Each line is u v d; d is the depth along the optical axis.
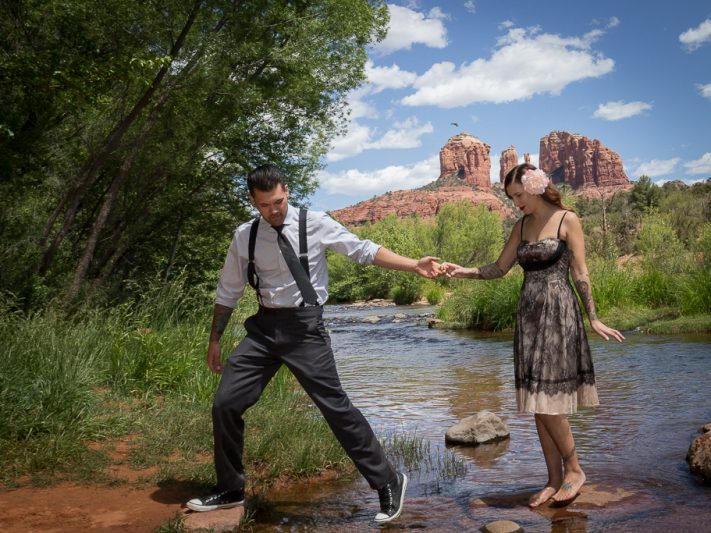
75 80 8.02
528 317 3.32
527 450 4.37
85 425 4.36
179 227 14.05
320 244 3.17
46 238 10.87
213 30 11.76
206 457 4.05
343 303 45.88
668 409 5.30
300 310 3.10
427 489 3.59
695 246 16.08
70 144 11.40
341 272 48.41
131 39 10.12
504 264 3.53
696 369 7.20
